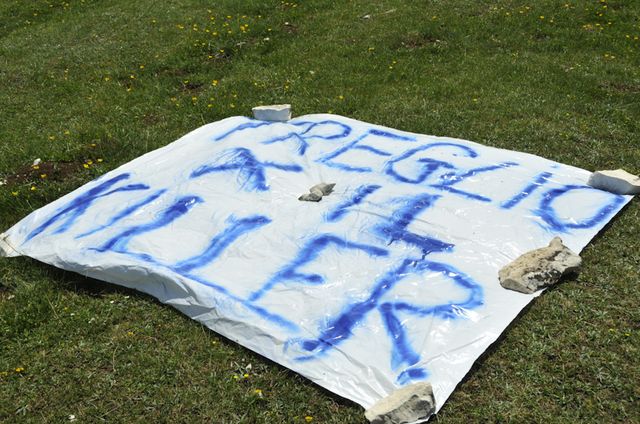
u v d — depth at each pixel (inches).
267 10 485.4
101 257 198.8
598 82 333.1
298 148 257.0
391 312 169.0
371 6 474.6
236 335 169.3
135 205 225.6
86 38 471.5
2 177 273.3
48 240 213.3
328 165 245.9
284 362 159.2
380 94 331.9
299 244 198.5
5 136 320.2
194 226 212.7
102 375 163.5
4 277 204.8
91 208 227.3
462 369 152.9
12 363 169.2
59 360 169.3
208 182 234.1
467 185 225.3
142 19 496.7
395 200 216.7
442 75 353.7
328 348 159.6
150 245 202.8
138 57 418.9
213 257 197.2
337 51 397.1
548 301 176.4
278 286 181.5
